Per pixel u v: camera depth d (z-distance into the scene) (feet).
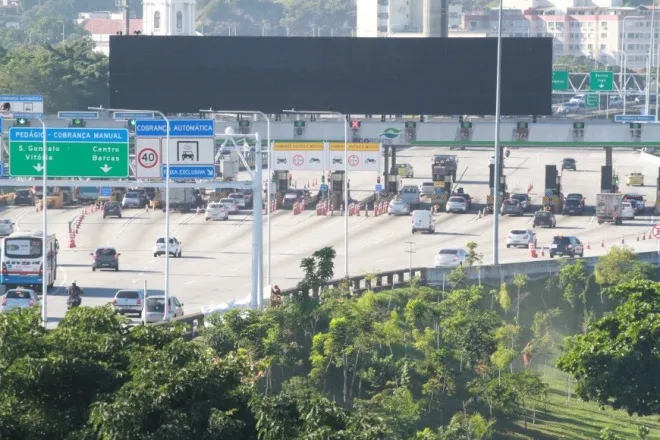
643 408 539.70
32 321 373.81
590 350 540.93
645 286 565.12
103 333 372.58
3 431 343.87
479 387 565.12
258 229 624.18
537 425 565.12
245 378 440.45
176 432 339.57
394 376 546.67
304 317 572.92
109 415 336.70
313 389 479.82
